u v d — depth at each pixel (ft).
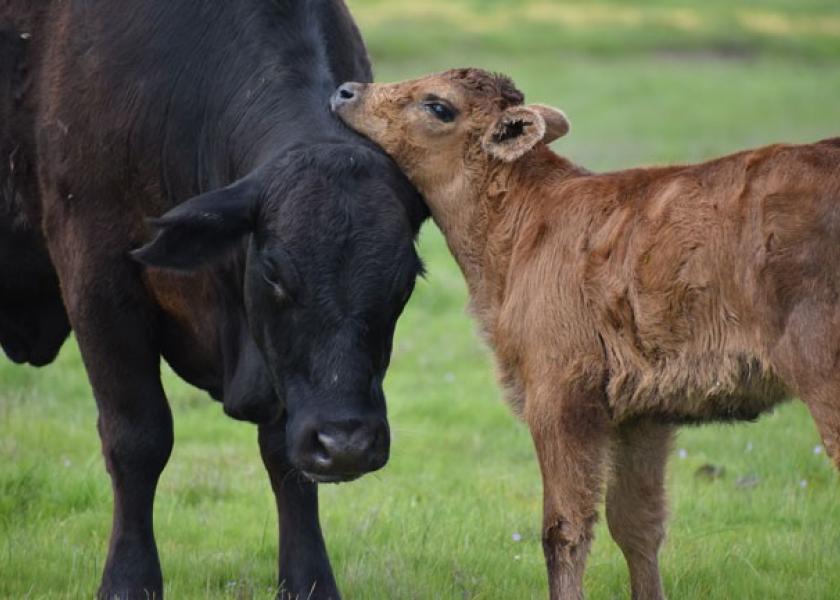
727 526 44.16
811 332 30.09
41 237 39.29
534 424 34.14
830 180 30.27
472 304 37.22
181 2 36.01
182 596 37.45
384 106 36.55
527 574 39.81
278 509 37.70
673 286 31.99
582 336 33.53
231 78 35.01
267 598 37.50
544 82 192.65
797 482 48.16
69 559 40.19
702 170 32.50
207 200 30.76
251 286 31.27
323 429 29.60
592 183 34.65
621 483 35.68
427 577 39.09
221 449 53.88
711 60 222.48
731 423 35.58
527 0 267.39
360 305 30.09
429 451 53.83
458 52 215.31
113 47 36.09
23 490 46.06
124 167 35.42
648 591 36.22
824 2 283.38
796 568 40.19
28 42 38.01
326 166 31.04
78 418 56.90
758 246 30.76
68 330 43.11
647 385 32.68
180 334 36.42
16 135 38.32
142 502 36.32
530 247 35.06
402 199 31.68
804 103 178.50
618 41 230.68
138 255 30.78
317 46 35.81
